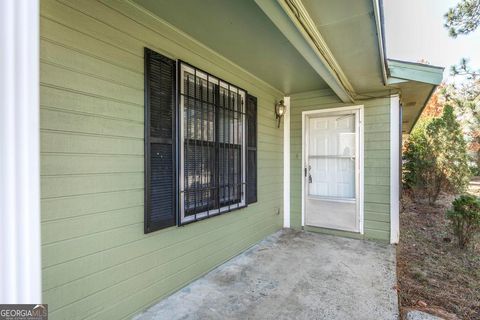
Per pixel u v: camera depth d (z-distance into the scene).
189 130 2.63
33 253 0.58
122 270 2.00
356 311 2.18
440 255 3.56
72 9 1.67
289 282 2.69
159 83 2.29
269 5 1.67
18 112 0.56
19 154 0.56
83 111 1.74
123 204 2.00
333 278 2.78
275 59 3.14
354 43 2.45
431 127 7.20
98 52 1.83
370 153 4.12
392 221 3.96
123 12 2.00
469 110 6.81
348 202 4.28
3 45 0.54
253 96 3.76
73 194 1.68
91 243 1.79
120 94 1.98
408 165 7.39
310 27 2.10
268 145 4.26
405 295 2.52
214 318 2.09
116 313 1.95
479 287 2.68
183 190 2.54
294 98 4.71
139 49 2.12
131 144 2.06
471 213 3.70
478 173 8.00
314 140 4.58
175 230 2.50
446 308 2.30
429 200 6.93
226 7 2.09
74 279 1.69
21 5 0.57
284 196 4.82
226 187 3.20
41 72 1.52
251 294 2.45
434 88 3.87
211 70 2.94
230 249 3.31
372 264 3.14
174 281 2.47
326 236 4.31
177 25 2.38
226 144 3.20
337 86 3.30
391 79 3.60
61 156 1.62
